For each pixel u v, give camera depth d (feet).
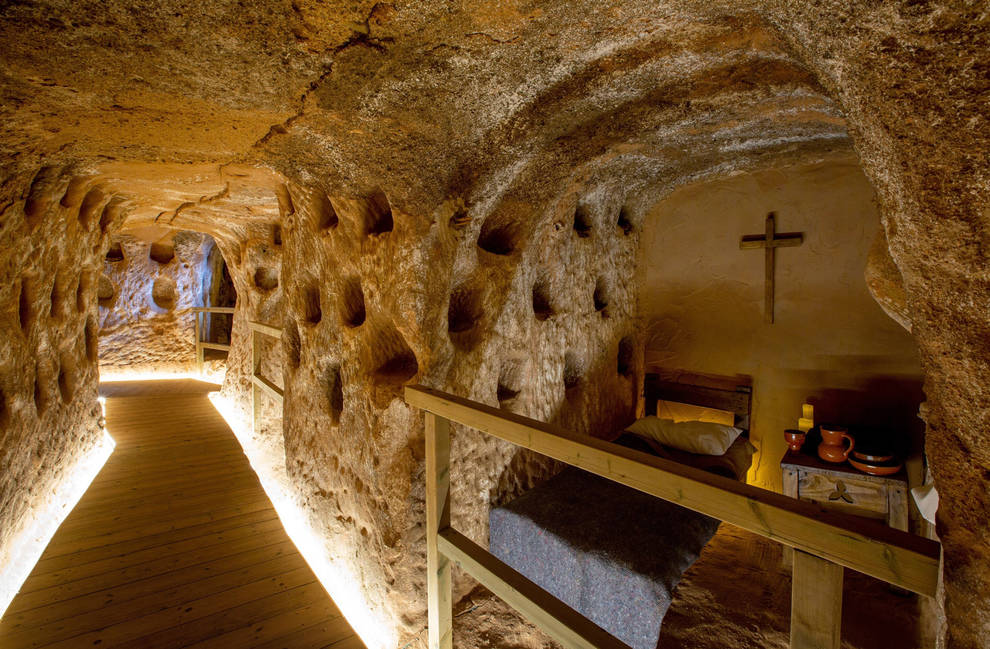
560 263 8.85
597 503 7.52
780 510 2.73
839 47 2.66
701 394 10.62
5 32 3.49
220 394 17.38
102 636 6.25
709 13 3.59
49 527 8.32
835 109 5.23
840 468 7.64
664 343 11.34
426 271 5.97
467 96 4.77
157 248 21.02
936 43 2.21
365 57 4.06
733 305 10.37
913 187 2.48
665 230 11.12
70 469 9.80
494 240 7.47
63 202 7.92
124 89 4.54
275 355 15.16
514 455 8.06
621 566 5.99
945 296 2.49
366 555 7.05
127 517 8.97
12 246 6.71
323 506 8.42
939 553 2.31
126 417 14.48
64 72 4.16
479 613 6.75
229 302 24.02
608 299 10.42
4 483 7.06
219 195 10.44
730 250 10.31
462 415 4.75
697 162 8.67
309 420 8.92
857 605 7.08
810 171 9.29
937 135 2.33
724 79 4.79
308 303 8.96
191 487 10.25
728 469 8.41
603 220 9.89
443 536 5.10
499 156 5.81
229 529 8.83
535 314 8.70
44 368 8.52
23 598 6.79
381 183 5.94
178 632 6.40
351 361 7.41
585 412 9.73
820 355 9.43
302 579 7.62
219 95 4.70
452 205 6.09
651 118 5.77
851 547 2.51
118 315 20.01
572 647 3.62
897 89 2.43
